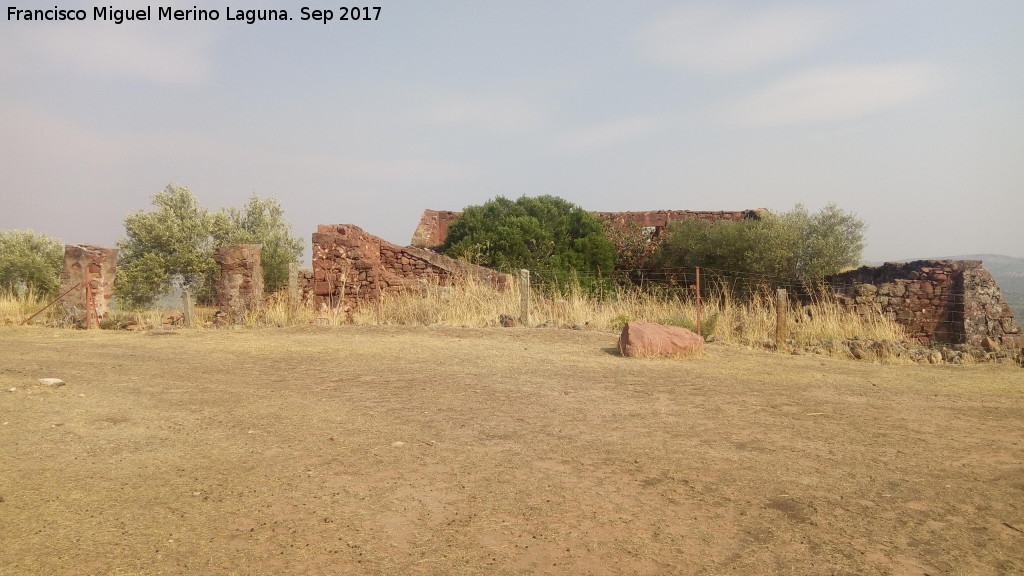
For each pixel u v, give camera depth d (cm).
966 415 733
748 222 2806
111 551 379
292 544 394
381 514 441
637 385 868
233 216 3167
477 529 420
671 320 1407
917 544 402
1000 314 1898
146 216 2905
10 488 471
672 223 3180
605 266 3002
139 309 2722
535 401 771
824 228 2714
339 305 1794
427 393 811
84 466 525
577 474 521
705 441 615
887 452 587
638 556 385
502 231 2770
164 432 628
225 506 450
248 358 1062
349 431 639
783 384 894
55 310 1648
